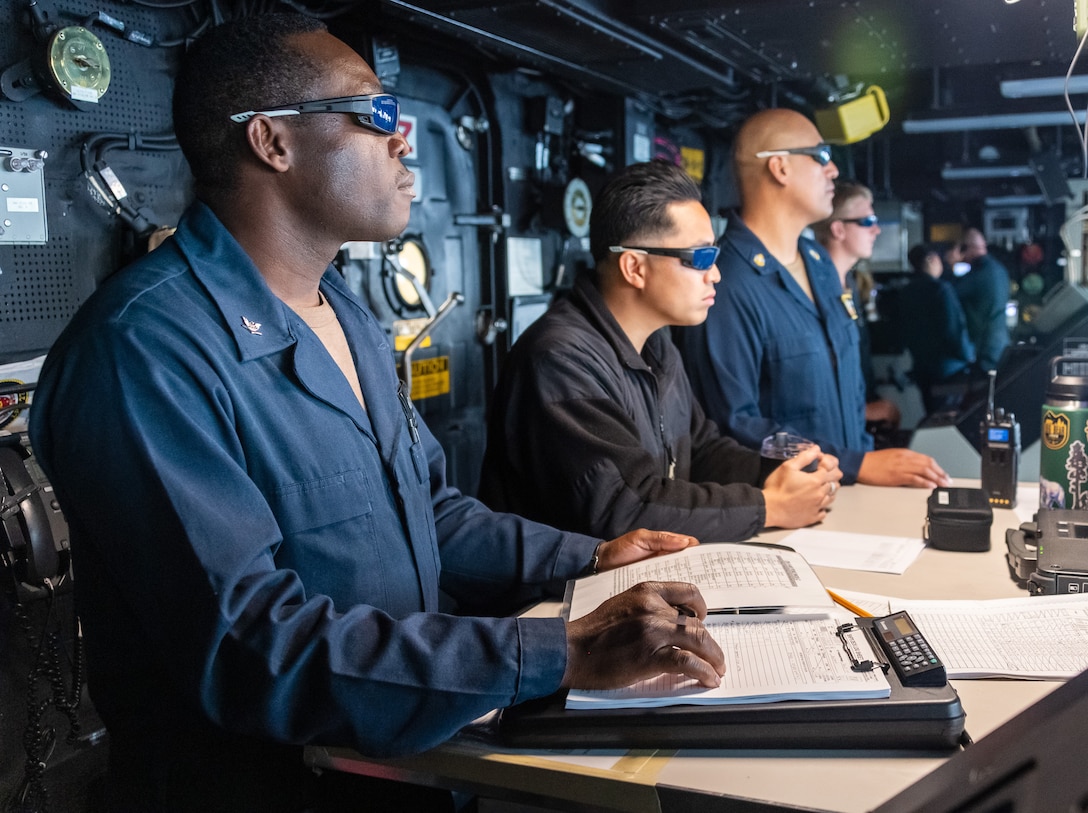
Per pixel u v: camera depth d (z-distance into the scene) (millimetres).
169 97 2398
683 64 3330
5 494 1775
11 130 2031
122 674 1313
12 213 2016
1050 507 1861
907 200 8188
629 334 2234
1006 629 1390
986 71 5160
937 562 1795
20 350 2064
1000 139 7336
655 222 2107
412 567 1455
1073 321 3355
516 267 3777
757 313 2742
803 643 1233
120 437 1138
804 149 2785
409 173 1439
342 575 1338
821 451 2344
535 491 2076
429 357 3414
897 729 1076
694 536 1929
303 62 1314
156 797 1322
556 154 4039
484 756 1135
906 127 5164
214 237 1323
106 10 2219
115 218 2250
